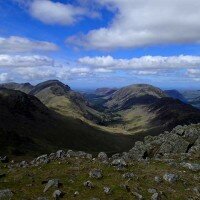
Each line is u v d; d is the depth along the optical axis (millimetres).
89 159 35969
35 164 35062
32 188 27297
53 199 24688
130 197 25516
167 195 26953
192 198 26906
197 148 44031
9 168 35562
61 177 29594
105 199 24906
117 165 33031
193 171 33500
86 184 27094
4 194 25672
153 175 30969
